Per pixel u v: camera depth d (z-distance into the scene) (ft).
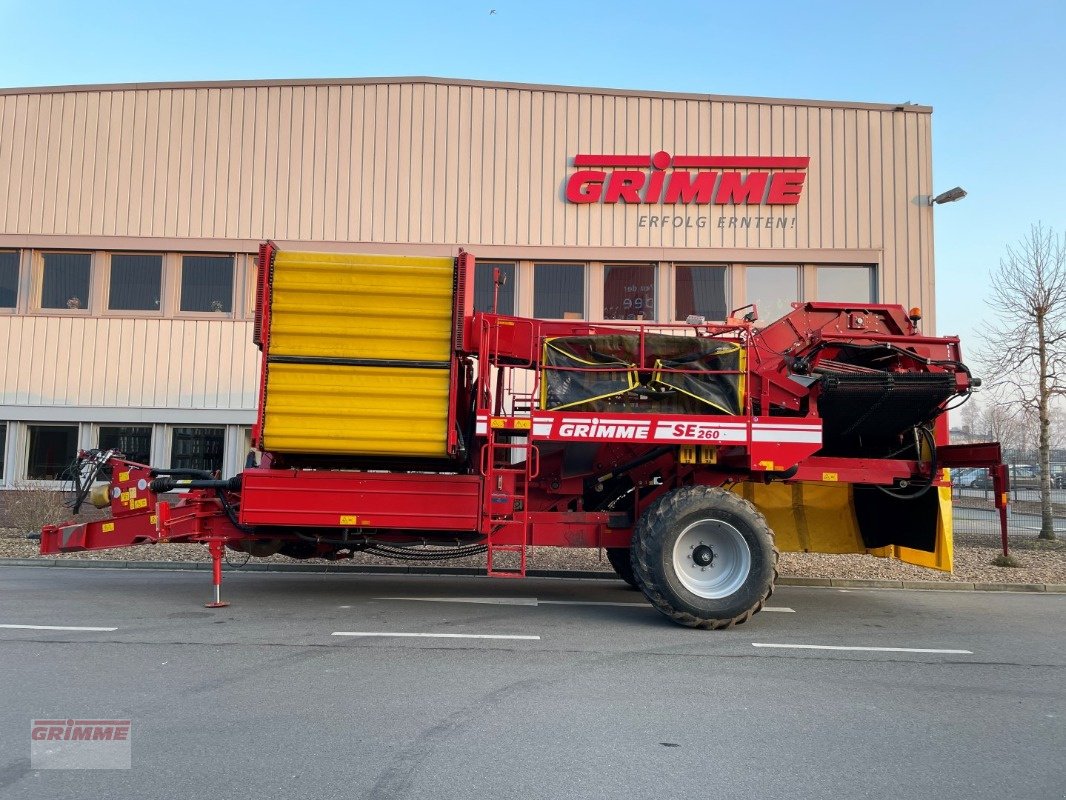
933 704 16.10
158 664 18.12
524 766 12.42
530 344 24.75
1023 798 11.61
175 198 47.06
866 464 25.72
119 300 47.65
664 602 22.85
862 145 47.19
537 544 24.79
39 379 46.44
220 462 46.88
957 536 48.96
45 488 44.27
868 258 46.57
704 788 11.74
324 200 46.88
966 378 24.80
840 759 13.00
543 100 47.34
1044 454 46.68
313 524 23.70
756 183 46.85
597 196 46.88
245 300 46.96
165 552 37.63
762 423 24.03
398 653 19.48
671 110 47.34
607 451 25.61
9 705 15.11
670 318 47.01
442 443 23.47
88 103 47.57
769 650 20.65
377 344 23.65
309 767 12.26
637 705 15.62
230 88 47.34
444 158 47.03
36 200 47.19
